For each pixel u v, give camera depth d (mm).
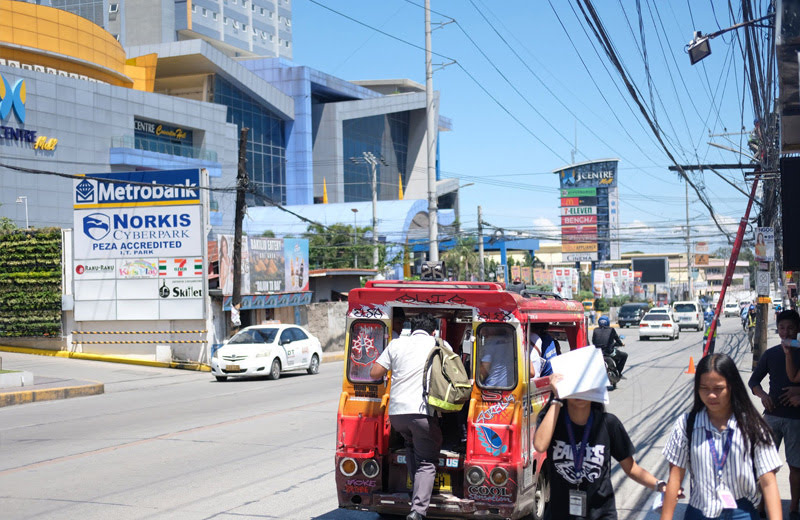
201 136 79250
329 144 103250
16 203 60406
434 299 7496
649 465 11219
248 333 26391
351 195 106062
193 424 15227
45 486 9852
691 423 4762
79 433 14344
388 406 7523
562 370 5133
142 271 30234
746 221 21891
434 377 7168
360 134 107625
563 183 107062
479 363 7312
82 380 23469
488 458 7195
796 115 8703
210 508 8727
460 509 7203
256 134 94250
